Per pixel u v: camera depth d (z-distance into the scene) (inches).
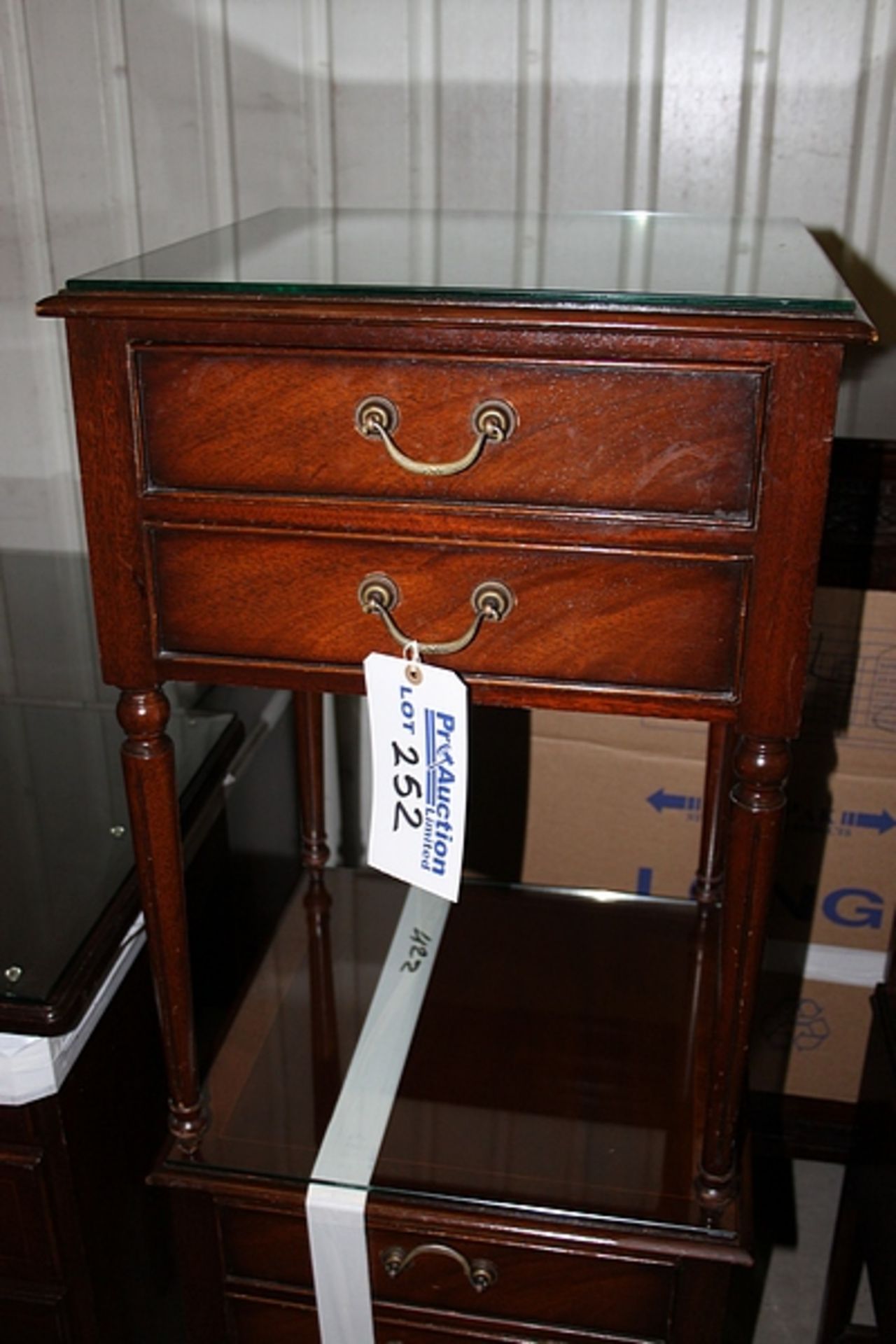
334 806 54.5
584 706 28.0
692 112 43.8
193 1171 34.1
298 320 25.2
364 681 28.8
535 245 31.4
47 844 37.9
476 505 26.4
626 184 45.2
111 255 48.2
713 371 24.5
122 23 44.8
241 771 44.6
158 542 28.0
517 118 44.6
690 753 46.4
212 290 25.7
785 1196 50.6
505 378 25.2
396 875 30.7
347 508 26.9
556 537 26.4
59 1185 32.9
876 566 41.6
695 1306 32.8
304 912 45.0
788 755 27.8
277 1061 38.1
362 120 45.4
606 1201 33.2
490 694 28.2
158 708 29.9
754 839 28.2
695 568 26.2
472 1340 34.9
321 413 26.2
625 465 25.6
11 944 33.3
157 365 26.4
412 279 26.5
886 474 39.8
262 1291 35.5
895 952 39.7
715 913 44.3
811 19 42.1
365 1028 39.5
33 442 51.0
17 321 49.1
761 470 25.0
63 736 44.1
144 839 31.0
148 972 37.5
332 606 28.0
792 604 26.0
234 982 44.4
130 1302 37.4
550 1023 39.6
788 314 23.8
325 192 46.6
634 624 26.9
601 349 24.7
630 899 45.2
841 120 43.3
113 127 46.3
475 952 42.9
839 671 43.4
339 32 44.2
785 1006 49.0
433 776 28.9
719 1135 31.8
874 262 45.1
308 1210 33.4
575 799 48.1
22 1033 30.9
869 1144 39.8
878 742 44.4
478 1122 35.8
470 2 43.2
